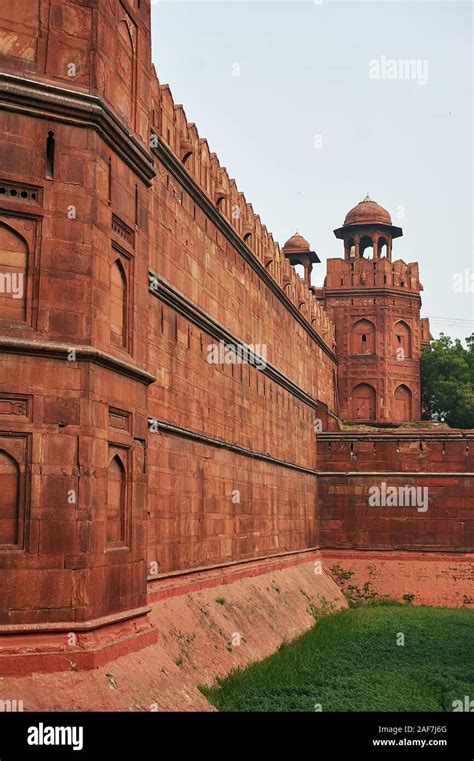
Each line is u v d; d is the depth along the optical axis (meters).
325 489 31.61
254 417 23.78
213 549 19.08
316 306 36.72
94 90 10.87
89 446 10.36
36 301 10.27
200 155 19.39
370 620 24.53
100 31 11.11
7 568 9.77
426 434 31.14
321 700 14.02
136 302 12.23
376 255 44.81
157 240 16.03
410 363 43.53
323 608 26.42
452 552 30.30
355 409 42.66
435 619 24.88
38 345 10.12
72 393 10.32
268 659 17.55
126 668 10.75
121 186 11.80
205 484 18.62
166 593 15.57
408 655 18.72
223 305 20.92
